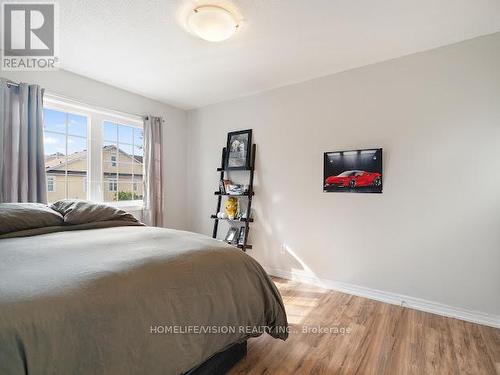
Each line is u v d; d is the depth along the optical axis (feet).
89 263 3.59
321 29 6.28
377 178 7.85
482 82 6.50
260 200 10.41
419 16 5.77
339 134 8.61
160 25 6.18
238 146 10.90
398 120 7.59
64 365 2.53
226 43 6.95
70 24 6.15
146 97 11.04
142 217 10.91
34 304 2.56
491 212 6.41
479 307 6.55
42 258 3.80
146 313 3.22
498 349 5.45
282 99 9.86
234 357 4.85
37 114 7.55
